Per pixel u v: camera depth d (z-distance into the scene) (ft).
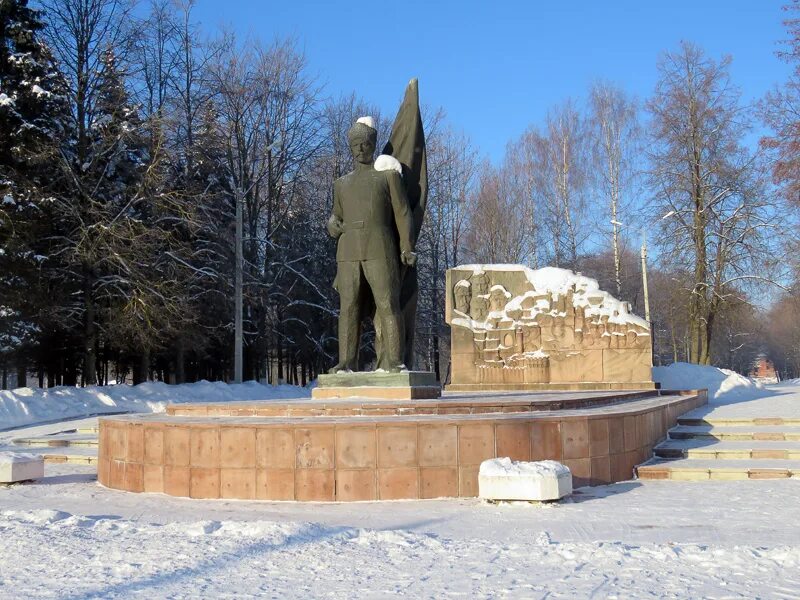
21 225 77.20
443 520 26.86
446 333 140.05
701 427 48.49
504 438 32.55
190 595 16.65
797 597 15.97
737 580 17.28
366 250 42.24
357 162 43.11
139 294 85.76
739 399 77.41
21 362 102.27
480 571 18.53
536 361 72.74
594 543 21.02
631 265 160.25
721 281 111.96
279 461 31.83
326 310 119.44
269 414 37.86
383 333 42.42
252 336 118.73
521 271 75.10
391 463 31.55
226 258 104.53
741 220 111.34
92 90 91.86
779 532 23.99
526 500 29.58
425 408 37.40
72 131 90.07
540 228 136.56
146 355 99.81
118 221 84.69
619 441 36.37
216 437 32.60
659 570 18.26
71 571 18.80
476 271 75.51
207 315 106.42
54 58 84.69
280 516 28.14
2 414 72.38
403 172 44.55
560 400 40.68
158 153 89.66
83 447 52.01
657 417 43.65
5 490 35.45
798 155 88.99
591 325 72.23
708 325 112.47
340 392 41.52
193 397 87.40
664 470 36.94
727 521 25.96
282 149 119.55
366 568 18.97
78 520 25.02
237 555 20.30
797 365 268.21
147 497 33.09
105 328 90.79
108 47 91.71
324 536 22.65
